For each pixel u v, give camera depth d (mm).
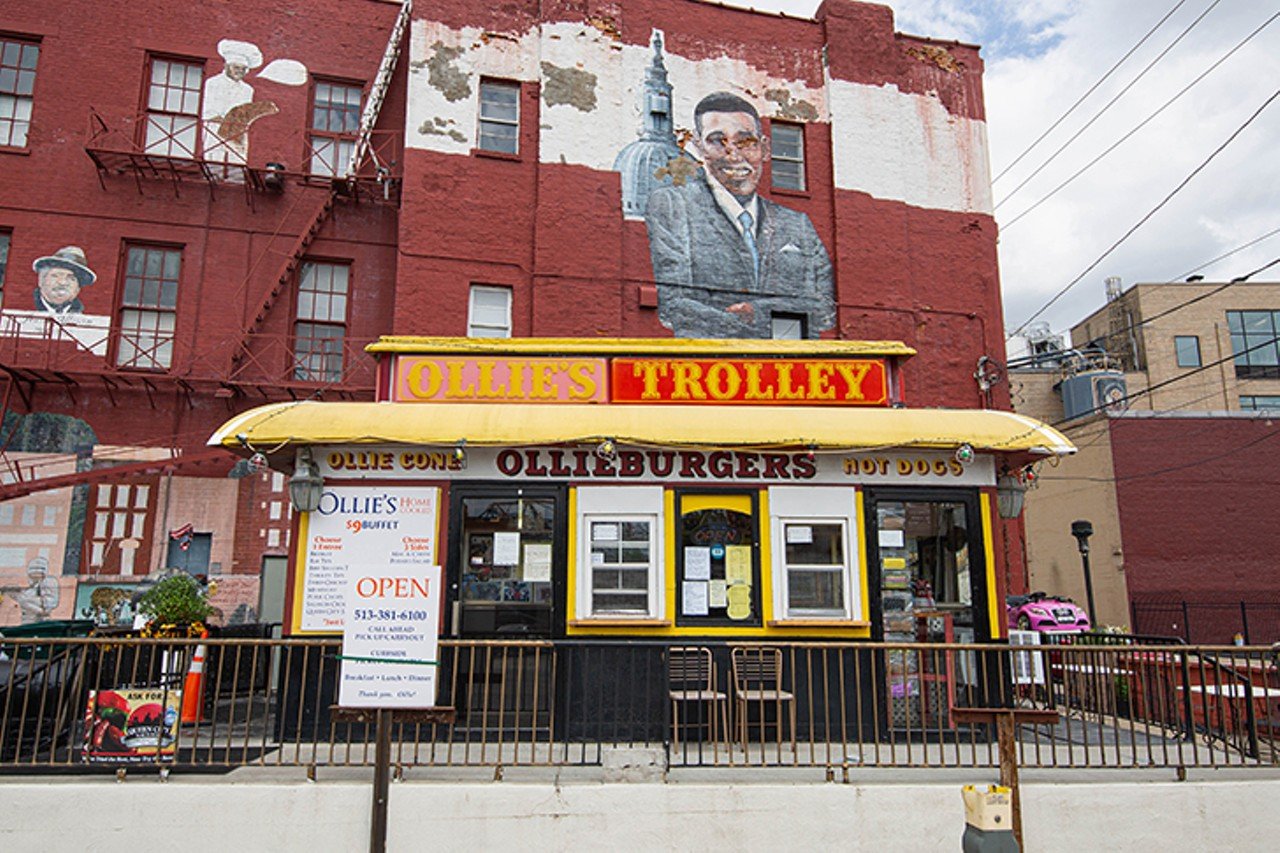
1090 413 26719
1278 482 25000
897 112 18062
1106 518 25109
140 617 11000
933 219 17859
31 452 13906
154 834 6215
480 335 15367
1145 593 24266
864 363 9703
